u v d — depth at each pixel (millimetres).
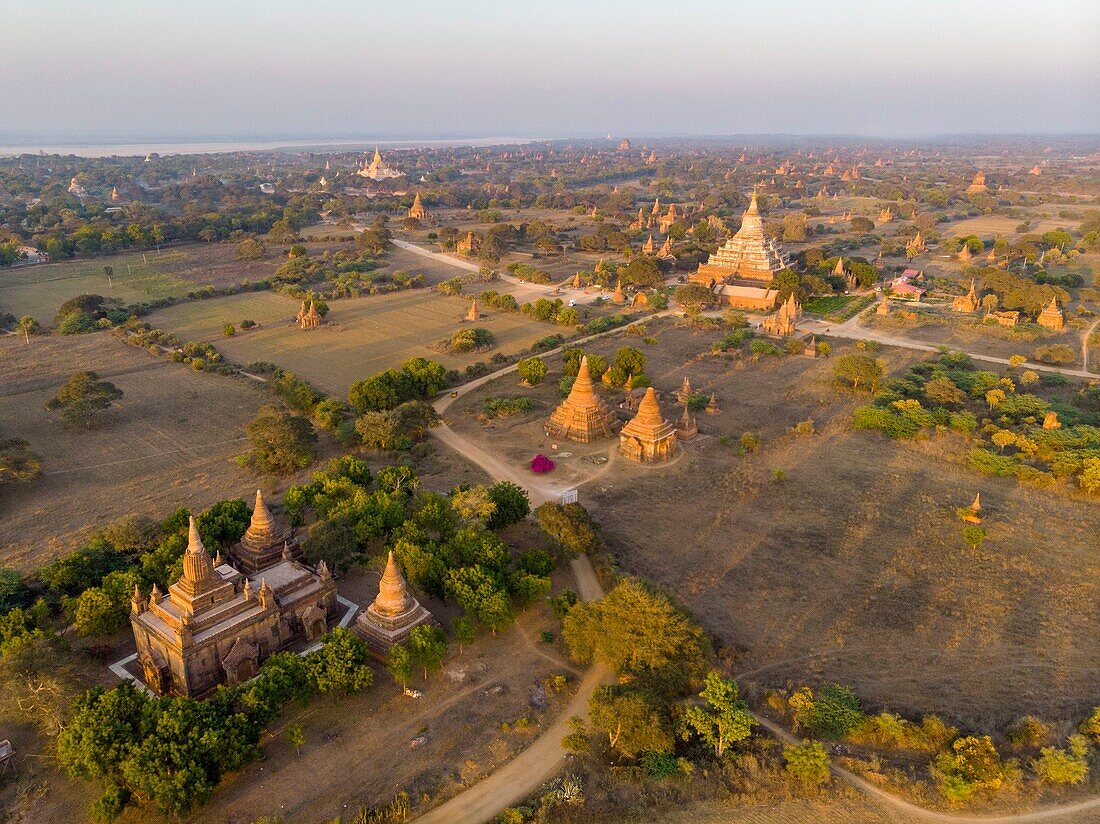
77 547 91750
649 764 61188
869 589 85938
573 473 115688
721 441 127062
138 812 56906
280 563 80312
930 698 69438
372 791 59156
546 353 178625
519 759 62656
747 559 92062
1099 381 154750
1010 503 105500
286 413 121938
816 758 60031
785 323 191875
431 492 101875
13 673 63969
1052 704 68625
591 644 71938
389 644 72812
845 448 124688
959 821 57250
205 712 60562
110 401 139000
